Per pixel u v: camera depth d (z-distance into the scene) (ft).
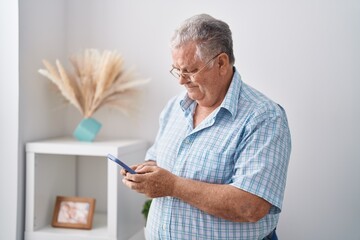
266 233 4.52
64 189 6.92
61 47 6.99
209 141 4.40
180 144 4.60
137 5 6.76
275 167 4.10
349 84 5.99
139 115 6.87
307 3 6.08
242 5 6.33
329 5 6.01
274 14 6.21
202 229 4.31
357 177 6.02
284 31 6.18
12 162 6.03
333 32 6.01
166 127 5.09
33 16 6.26
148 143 6.86
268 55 6.26
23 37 6.06
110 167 5.90
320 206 6.17
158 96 6.77
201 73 4.25
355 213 6.05
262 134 4.16
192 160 4.42
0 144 6.07
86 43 7.00
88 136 6.44
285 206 6.30
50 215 6.59
